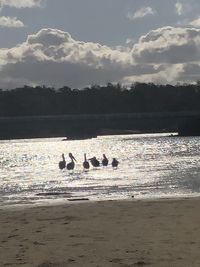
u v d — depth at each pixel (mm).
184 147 114312
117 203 17828
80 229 12055
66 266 8383
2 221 14102
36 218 14477
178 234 10805
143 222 12719
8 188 35031
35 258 9047
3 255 9414
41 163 80438
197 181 32688
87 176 44844
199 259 8461
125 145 144750
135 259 8641
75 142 198250
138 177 38812
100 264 8414
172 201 17750
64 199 23922
